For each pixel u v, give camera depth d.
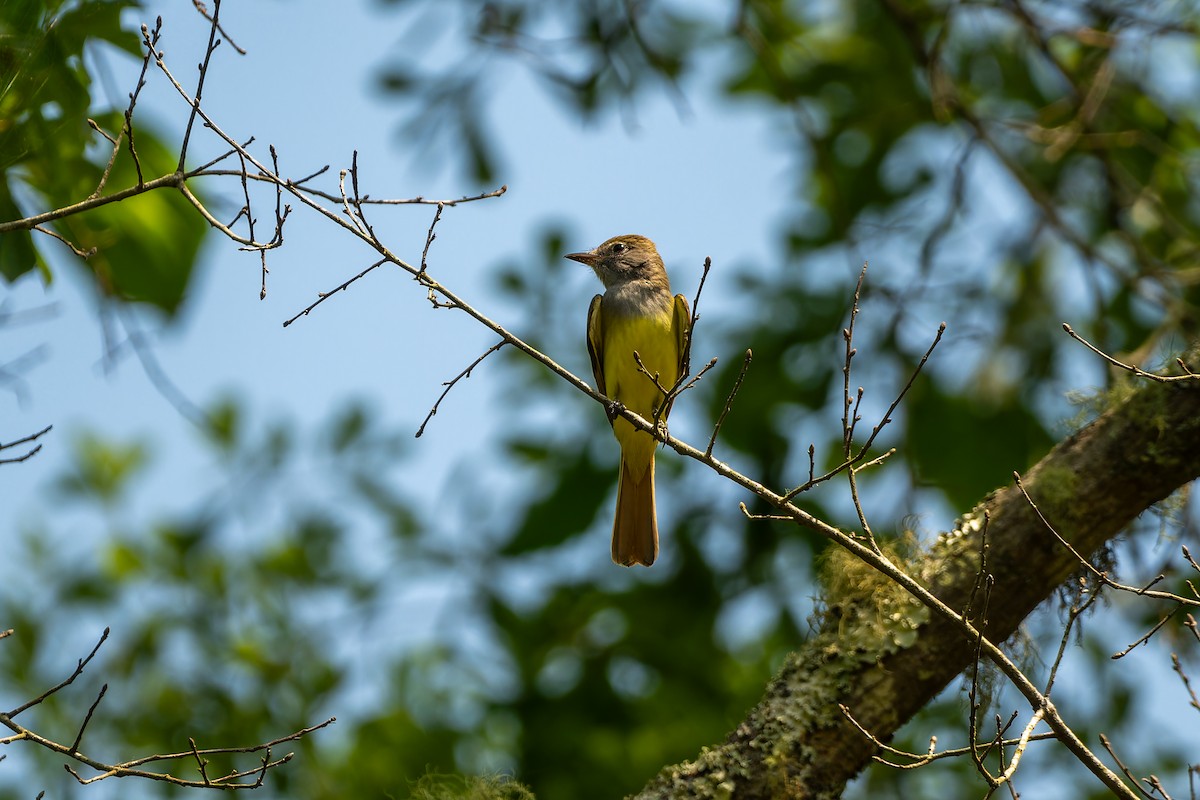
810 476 6.35
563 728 12.03
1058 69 12.42
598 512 12.74
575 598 13.02
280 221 6.47
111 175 8.02
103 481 12.31
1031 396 12.91
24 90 7.27
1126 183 13.02
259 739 11.23
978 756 6.01
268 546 12.40
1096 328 11.76
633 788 11.62
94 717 11.12
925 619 7.25
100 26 7.38
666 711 12.27
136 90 6.28
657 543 10.99
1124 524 7.39
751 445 13.12
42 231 6.25
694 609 13.16
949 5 12.64
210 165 6.44
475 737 11.88
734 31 12.82
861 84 14.08
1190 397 7.29
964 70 13.86
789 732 7.12
